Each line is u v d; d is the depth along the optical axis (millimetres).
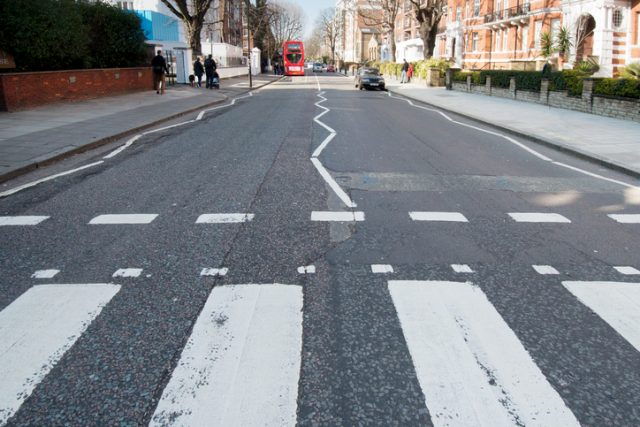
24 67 19656
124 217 6113
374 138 12984
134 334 3498
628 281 4445
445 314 3811
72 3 21062
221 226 5781
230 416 2697
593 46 33719
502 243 5359
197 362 3170
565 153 11438
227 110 20062
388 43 79250
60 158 9875
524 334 3551
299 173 8656
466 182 8258
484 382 3008
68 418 2689
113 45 25391
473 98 27406
